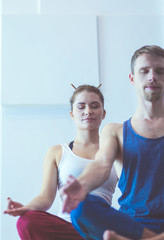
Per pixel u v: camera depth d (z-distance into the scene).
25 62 3.21
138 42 3.36
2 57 3.20
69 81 3.21
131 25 3.38
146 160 1.56
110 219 1.40
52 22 3.28
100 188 2.12
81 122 2.26
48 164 2.26
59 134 3.17
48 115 3.19
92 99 2.26
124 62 3.32
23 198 3.05
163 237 1.41
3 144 3.12
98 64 3.27
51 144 3.15
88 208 1.39
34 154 3.12
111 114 3.22
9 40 3.22
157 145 1.56
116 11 3.41
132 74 1.70
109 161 1.50
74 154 2.23
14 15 3.27
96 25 3.31
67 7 3.36
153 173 1.55
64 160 2.23
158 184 1.54
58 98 3.18
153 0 3.46
